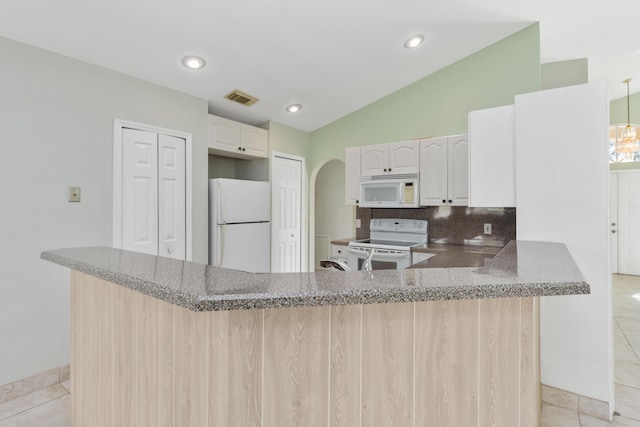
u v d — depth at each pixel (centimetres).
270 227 404
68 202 234
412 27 268
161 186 290
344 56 294
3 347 209
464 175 313
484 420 111
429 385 106
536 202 204
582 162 191
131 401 128
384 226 384
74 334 167
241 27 236
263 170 408
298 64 296
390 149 356
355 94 375
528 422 113
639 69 456
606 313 189
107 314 142
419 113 366
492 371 111
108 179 254
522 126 209
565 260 135
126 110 266
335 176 640
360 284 94
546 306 205
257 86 323
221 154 377
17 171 212
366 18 247
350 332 101
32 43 217
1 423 192
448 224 351
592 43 343
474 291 92
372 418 103
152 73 271
